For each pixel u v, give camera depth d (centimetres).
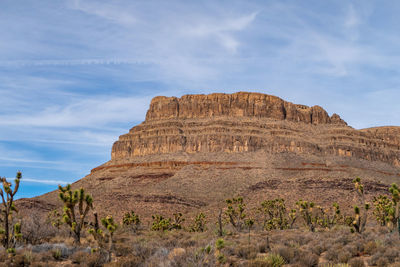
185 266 1856
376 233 3322
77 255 2248
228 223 6128
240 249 2419
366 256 2323
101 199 13538
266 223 6569
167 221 5516
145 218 11600
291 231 4553
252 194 13988
